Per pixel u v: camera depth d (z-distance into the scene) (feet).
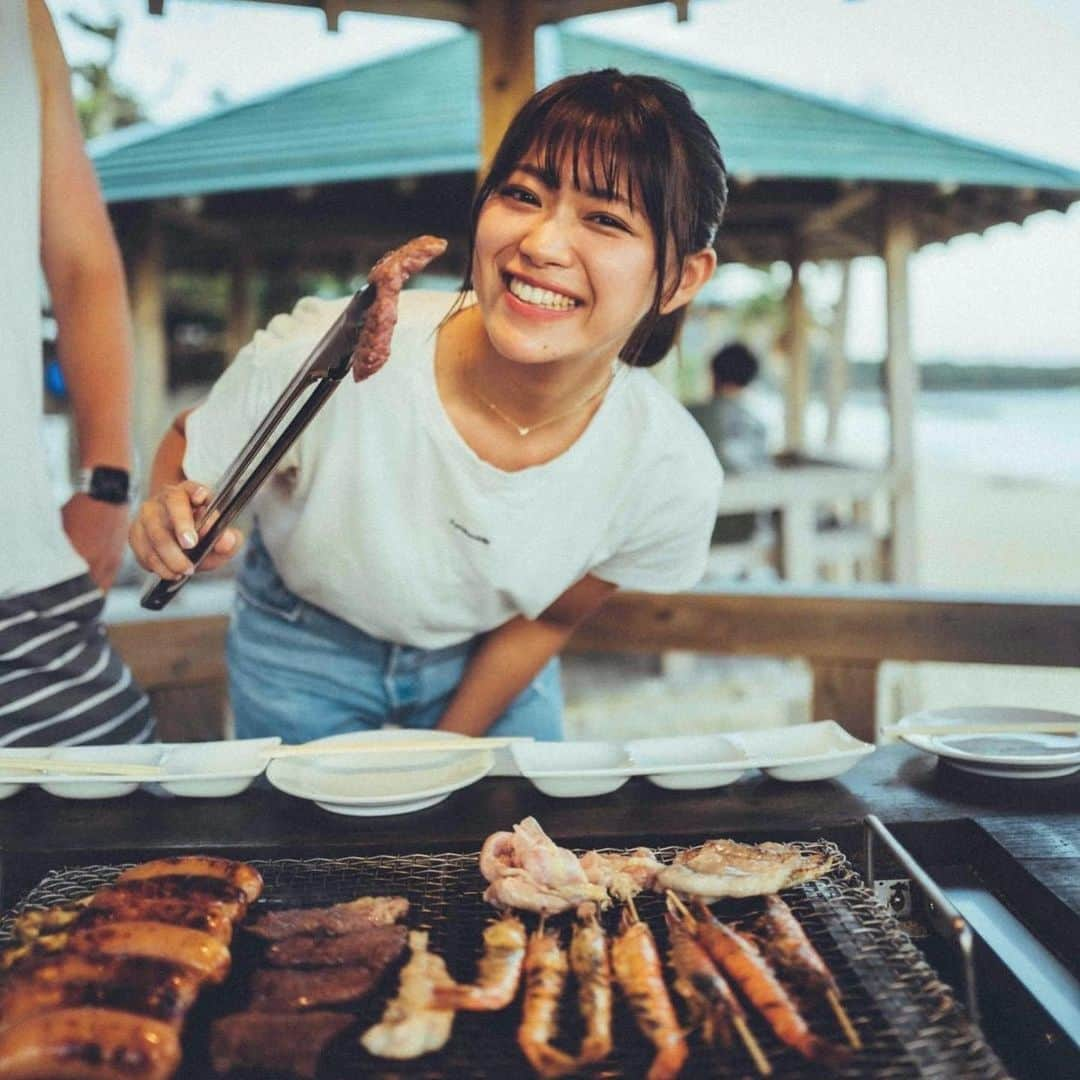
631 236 5.78
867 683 11.39
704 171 5.98
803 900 5.38
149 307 28.91
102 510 8.70
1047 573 40.65
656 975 4.60
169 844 6.08
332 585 7.72
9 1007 4.35
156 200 26.71
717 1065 4.22
